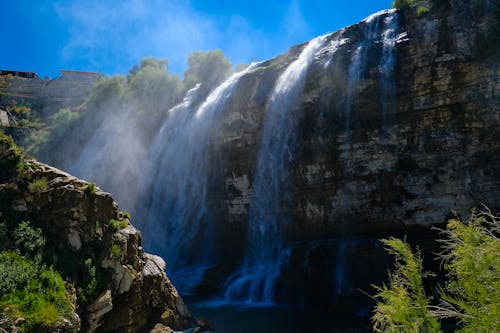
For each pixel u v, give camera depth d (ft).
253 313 59.31
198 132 106.11
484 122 60.03
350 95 74.90
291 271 71.20
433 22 66.69
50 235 31.12
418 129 67.00
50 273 27.86
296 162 82.12
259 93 91.40
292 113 83.71
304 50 89.66
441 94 64.54
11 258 27.63
